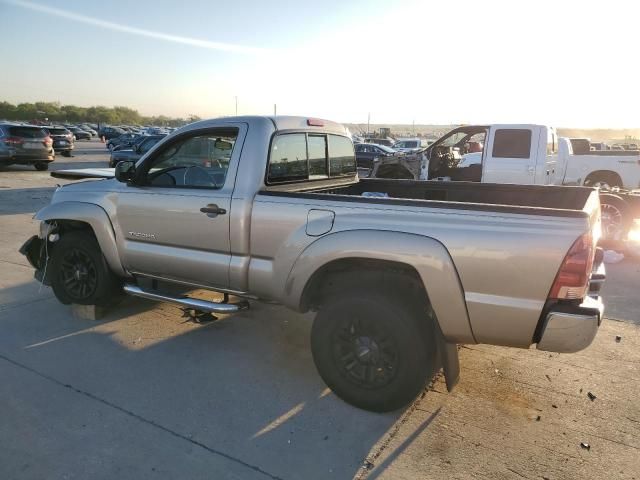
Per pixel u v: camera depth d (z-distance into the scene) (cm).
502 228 291
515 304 290
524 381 386
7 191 1425
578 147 1445
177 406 341
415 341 316
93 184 472
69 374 382
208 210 385
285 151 407
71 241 475
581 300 287
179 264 411
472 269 296
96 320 487
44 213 476
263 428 319
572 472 282
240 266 378
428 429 320
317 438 309
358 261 337
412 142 3312
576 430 322
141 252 432
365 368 332
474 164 1113
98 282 465
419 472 279
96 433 308
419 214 312
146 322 486
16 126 1933
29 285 591
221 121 397
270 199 364
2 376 376
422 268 304
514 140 1030
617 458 294
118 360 407
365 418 332
